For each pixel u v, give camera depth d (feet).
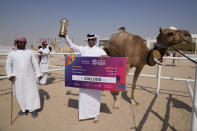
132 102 15.14
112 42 16.12
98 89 10.81
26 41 11.85
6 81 25.05
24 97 11.73
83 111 11.43
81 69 11.05
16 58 11.27
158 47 12.89
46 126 10.91
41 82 22.49
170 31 12.03
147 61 13.71
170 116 12.71
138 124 11.33
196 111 4.80
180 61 76.59
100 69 10.59
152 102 15.96
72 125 11.08
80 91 11.37
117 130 10.49
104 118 12.27
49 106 14.60
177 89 21.42
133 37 14.33
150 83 25.20
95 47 11.63
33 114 12.21
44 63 22.50
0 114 12.71
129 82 25.82
